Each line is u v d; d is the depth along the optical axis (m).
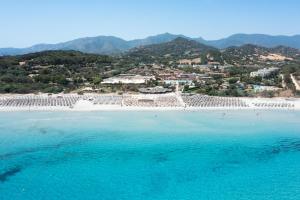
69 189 83.75
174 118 159.50
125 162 102.81
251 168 97.44
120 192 82.12
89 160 104.44
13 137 128.38
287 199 77.75
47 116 161.62
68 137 129.12
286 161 103.69
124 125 146.62
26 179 89.62
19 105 180.25
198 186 85.00
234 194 80.56
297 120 159.25
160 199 78.50
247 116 165.62
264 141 125.62
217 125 148.50
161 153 111.25
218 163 101.88
